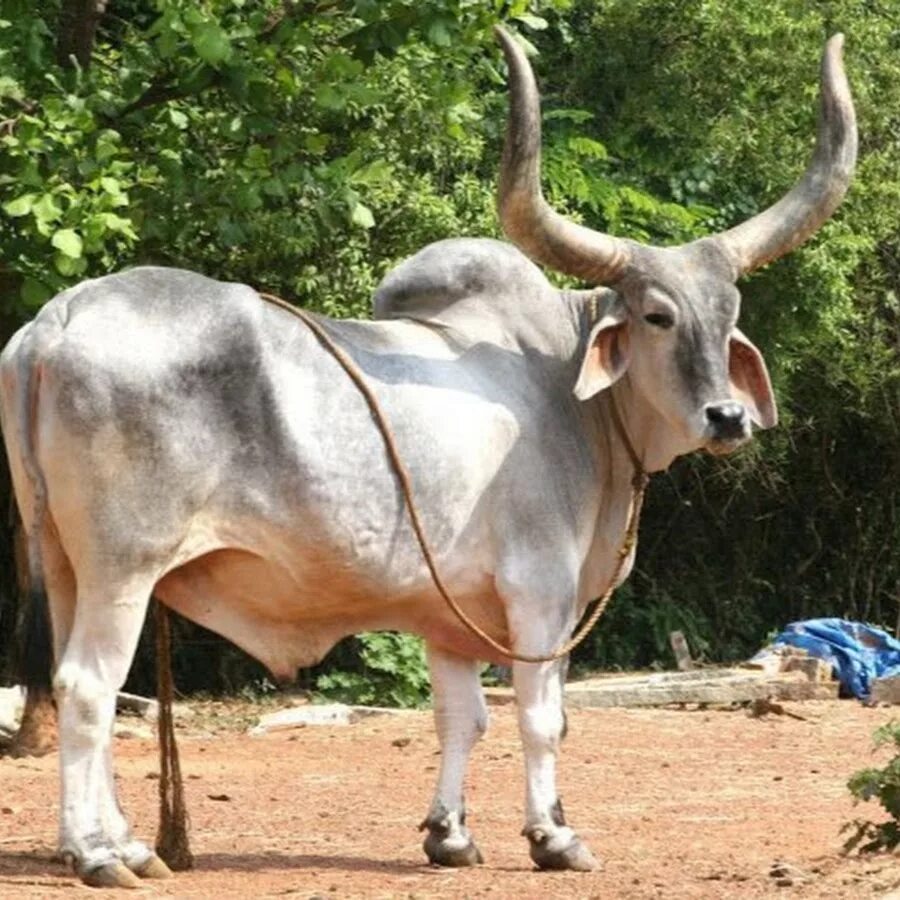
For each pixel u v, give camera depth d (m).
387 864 12.58
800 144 29.78
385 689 25.64
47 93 17.89
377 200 24.05
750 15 29.30
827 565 32.97
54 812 14.73
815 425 31.75
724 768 18.14
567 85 30.19
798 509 32.59
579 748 19.42
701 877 12.12
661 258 12.30
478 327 12.41
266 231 20.84
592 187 27.39
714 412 12.01
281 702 25.30
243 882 11.60
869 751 19.39
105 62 20.06
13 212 16.44
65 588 11.43
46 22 19.77
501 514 12.08
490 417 12.02
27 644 11.12
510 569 12.07
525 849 13.30
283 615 11.77
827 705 23.52
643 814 15.24
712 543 32.03
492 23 17.86
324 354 11.53
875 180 29.28
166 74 17.89
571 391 12.52
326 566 11.49
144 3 22.56
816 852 13.32
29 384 11.13
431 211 24.84
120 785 16.23
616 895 11.38
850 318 29.94
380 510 11.55
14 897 10.68
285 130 18.56
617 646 30.50
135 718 22.12
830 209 12.90
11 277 18.53
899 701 23.81
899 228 30.30
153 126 18.41
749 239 12.65
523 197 12.01
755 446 30.00
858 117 29.53
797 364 30.19
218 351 11.16
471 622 12.18
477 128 26.44
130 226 16.89
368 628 12.10
